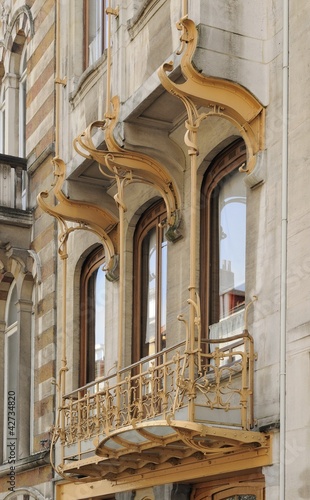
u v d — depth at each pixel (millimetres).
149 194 15383
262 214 12172
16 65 21656
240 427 11781
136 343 15609
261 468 11930
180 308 14016
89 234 17250
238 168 13383
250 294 12258
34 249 19453
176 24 12305
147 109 13781
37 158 19297
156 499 14125
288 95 11844
